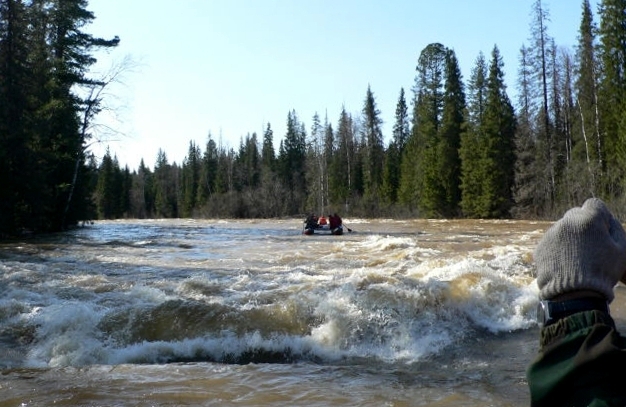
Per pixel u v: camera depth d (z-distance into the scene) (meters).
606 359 1.35
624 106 38.31
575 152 44.09
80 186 36.53
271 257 16.47
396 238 22.58
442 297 8.34
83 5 34.06
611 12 40.12
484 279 9.23
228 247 20.67
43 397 5.25
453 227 33.88
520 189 44.66
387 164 66.75
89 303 8.91
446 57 54.78
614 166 38.78
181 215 99.62
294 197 79.06
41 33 30.89
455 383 5.86
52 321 7.71
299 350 7.36
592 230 1.52
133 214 103.31
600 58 41.62
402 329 7.70
